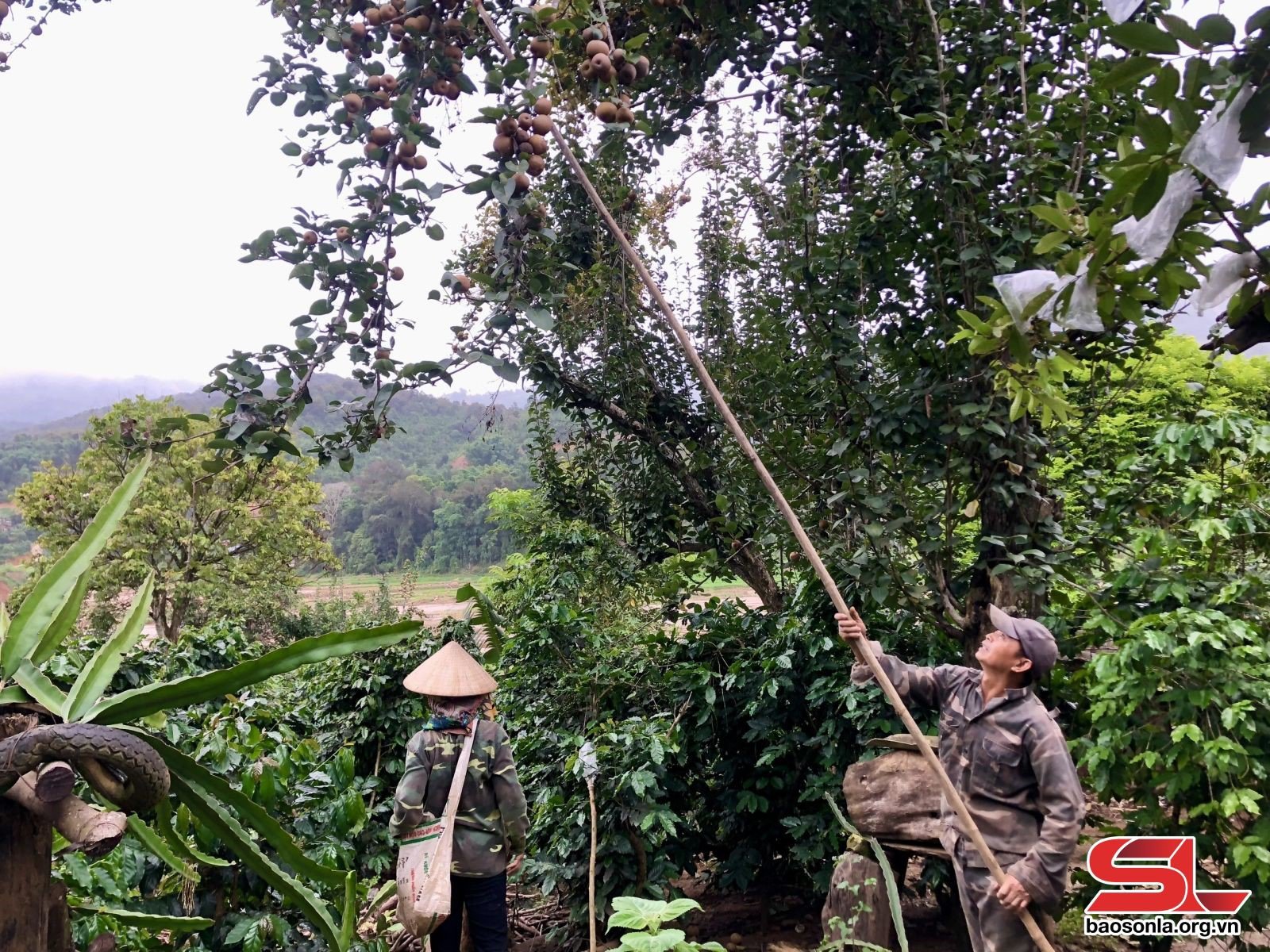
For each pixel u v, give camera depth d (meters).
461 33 2.48
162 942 2.96
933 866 4.05
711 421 6.17
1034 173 3.67
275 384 2.29
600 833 4.21
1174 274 1.38
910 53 4.07
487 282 2.31
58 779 1.40
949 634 4.10
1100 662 3.29
